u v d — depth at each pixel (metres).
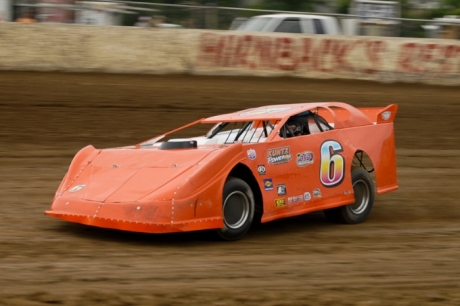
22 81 26.97
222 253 10.62
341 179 13.07
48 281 8.80
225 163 11.27
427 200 15.86
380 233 12.58
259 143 11.82
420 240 12.05
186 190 10.76
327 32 33.78
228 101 26.14
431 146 22.03
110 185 11.43
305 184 12.42
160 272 9.40
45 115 22.88
